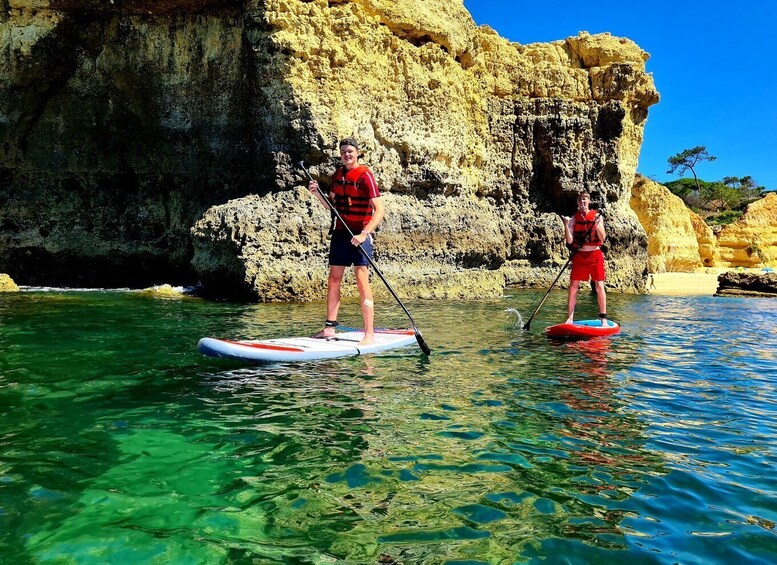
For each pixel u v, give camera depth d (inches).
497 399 152.6
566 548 78.2
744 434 128.6
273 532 80.0
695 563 75.4
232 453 108.7
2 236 542.3
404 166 576.4
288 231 469.1
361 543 77.7
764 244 1517.0
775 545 80.3
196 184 558.9
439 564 73.0
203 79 546.3
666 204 1358.3
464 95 667.4
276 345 203.0
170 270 564.1
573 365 203.0
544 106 761.0
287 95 489.4
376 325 306.0
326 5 514.6
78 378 161.2
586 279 304.2
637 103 815.7
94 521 81.2
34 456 104.3
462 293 560.1
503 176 750.5
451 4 640.4
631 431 129.3
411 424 129.0
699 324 370.6
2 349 201.5
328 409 138.3
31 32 529.7
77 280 558.3
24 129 550.6
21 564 69.8
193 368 177.3
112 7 530.6
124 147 565.0
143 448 109.9
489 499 92.4
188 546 75.3
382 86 557.0
